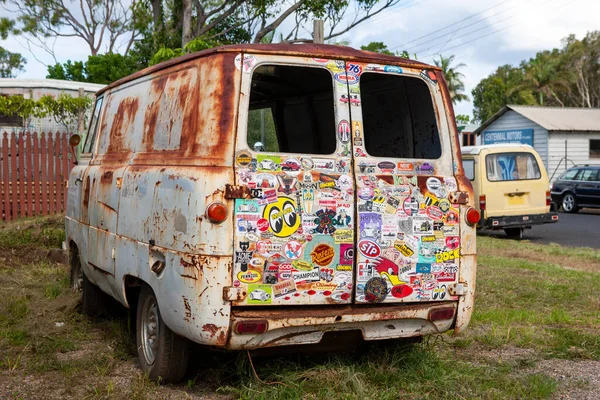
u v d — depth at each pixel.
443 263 4.70
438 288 4.68
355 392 4.55
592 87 64.62
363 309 4.46
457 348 5.91
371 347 5.28
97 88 17.91
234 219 4.15
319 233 4.34
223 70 4.30
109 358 5.36
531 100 60.88
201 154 4.28
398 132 5.28
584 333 6.48
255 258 4.18
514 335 6.28
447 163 4.80
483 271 10.16
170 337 4.59
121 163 5.59
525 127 32.59
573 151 31.52
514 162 15.33
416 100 5.06
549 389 4.74
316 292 4.32
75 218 6.84
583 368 5.44
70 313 6.84
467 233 4.79
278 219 4.24
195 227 4.15
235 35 20.06
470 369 5.14
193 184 4.21
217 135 4.22
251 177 4.21
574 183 23.58
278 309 4.30
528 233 17.36
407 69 4.80
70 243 7.45
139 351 5.02
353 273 4.43
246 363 4.78
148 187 4.81
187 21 17.48
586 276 9.88
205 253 4.09
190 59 4.67
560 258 12.09
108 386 4.67
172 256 4.36
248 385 4.60
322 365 4.91
